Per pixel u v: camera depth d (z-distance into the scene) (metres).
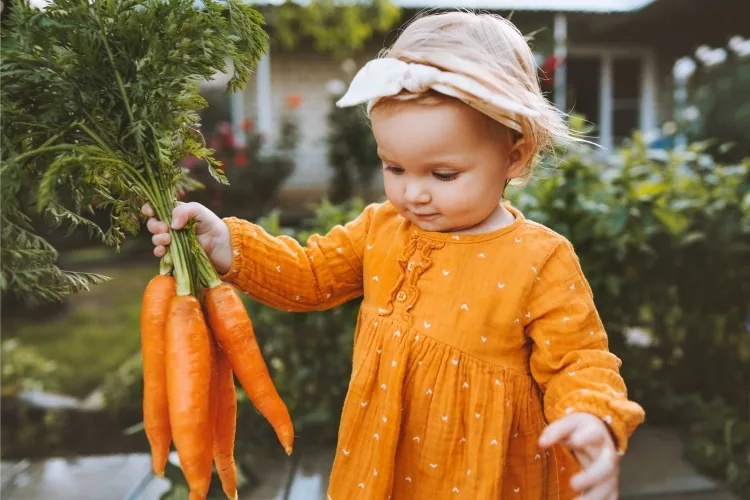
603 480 0.88
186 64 1.04
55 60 1.03
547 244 1.11
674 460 2.60
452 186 1.02
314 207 3.61
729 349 3.03
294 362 2.73
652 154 3.17
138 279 7.36
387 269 1.17
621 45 9.84
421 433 1.10
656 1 8.43
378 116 1.03
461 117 0.98
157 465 1.13
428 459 1.09
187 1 1.04
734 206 2.84
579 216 2.63
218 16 1.07
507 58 1.06
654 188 2.81
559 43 7.79
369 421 1.13
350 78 9.04
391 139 1.01
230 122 9.70
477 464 1.06
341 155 8.84
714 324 3.00
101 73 1.06
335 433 2.73
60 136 1.08
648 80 9.94
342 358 2.68
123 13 1.03
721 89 6.62
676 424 2.93
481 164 1.02
